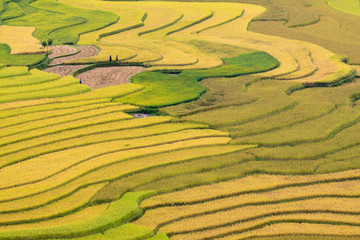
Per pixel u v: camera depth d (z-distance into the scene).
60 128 57.25
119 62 86.06
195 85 74.19
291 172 48.69
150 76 78.62
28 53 89.19
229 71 81.75
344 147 54.28
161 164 49.56
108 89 71.38
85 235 37.78
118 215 39.97
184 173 48.09
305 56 91.44
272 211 41.72
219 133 57.31
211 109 65.12
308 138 55.75
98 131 57.09
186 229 39.00
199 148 53.75
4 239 36.69
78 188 44.81
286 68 83.50
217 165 49.59
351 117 62.34
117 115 62.03
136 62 86.12
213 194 44.12
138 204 42.41
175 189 45.06
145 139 55.50
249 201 43.16
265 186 45.69
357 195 44.66
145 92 70.94
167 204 42.75
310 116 62.44
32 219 39.69
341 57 91.62
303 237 38.53
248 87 74.62
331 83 76.94
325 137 56.41
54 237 37.38
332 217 41.12
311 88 75.31
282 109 65.19
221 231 38.94
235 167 49.59
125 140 55.19
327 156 52.31
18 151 51.72
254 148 53.91
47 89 70.50
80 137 55.66
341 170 49.34
